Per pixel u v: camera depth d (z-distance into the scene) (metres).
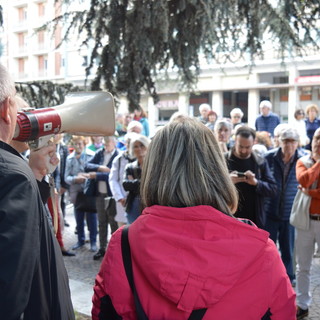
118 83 3.98
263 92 14.91
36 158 1.58
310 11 3.61
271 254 1.16
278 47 4.07
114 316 1.21
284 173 4.25
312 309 3.93
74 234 7.08
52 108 1.53
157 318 1.11
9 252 0.98
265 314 1.12
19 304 0.98
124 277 1.18
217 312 1.08
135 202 4.17
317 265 5.27
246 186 3.85
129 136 4.94
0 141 1.15
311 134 8.46
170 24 3.73
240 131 3.84
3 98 1.15
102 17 3.77
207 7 3.40
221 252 1.09
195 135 1.28
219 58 4.12
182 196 1.20
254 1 3.73
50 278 1.18
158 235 1.13
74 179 5.67
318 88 14.31
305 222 3.59
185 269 1.07
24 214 1.03
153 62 3.96
